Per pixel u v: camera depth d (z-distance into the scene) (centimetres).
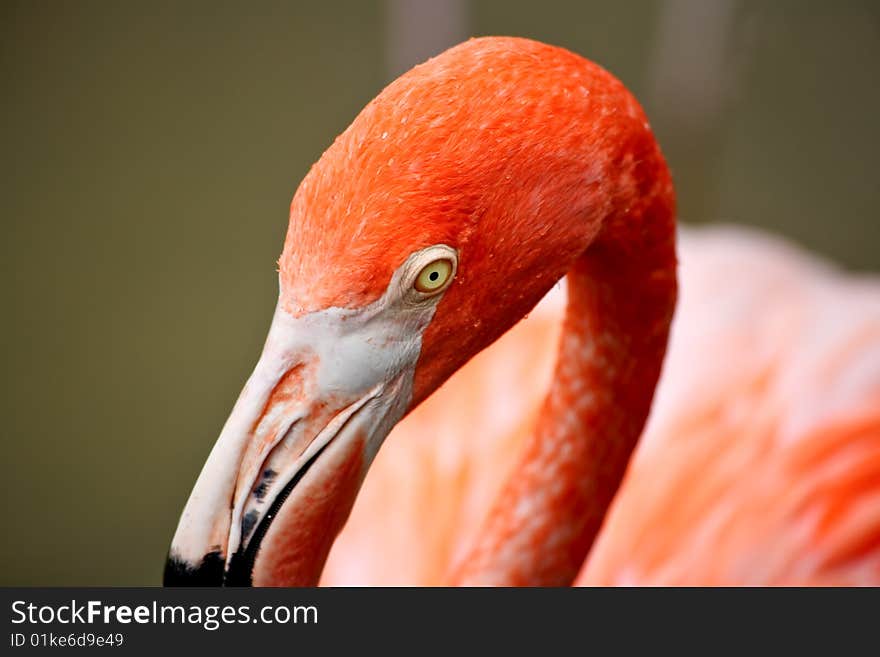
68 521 775
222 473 290
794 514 512
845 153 984
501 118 276
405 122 270
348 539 561
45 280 881
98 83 988
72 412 827
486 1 1022
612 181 300
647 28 1023
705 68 891
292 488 293
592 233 304
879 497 511
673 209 329
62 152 947
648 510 528
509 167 278
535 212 287
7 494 782
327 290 275
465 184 272
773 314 605
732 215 959
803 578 499
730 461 535
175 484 806
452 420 592
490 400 593
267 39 1032
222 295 888
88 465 805
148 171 947
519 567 383
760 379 565
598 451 372
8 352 841
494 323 303
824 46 1024
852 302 604
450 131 271
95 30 1015
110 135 962
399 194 268
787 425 541
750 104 1010
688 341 593
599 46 1014
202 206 934
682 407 562
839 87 1013
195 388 847
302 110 991
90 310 871
